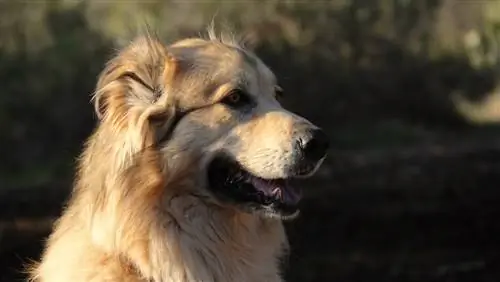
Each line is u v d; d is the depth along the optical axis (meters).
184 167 5.96
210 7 27.73
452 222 16.75
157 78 6.05
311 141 6.02
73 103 28.59
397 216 17.45
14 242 15.26
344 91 32.06
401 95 34.28
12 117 27.98
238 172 6.14
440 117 36.06
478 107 37.50
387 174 23.27
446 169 23.92
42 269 6.13
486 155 26.98
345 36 31.02
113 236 5.78
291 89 30.53
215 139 6.06
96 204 5.86
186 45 6.31
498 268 13.14
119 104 5.94
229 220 6.15
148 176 5.85
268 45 29.78
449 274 12.84
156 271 5.85
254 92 6.25
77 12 29.64
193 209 6.02
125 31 27.06
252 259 6.28
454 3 31.16
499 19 30.84
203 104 6.06
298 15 29.80
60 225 6.29
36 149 27.50
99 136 6.05
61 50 29.12
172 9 27.77
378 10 30.97
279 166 5.99
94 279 5.77
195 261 5.99
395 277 12.82
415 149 29.61
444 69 34.88
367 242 15.38
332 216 17.61
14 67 28.73
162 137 5.95
